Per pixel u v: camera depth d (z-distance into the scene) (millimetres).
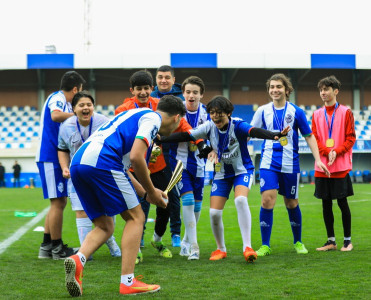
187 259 6676
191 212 6734
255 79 39688
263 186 7023
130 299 4418
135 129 4785
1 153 33531
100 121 6469
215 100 6230
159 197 4973
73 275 4508
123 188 4711
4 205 16656
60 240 6758
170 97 5125
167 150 7492
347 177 7359
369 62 36625
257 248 7590
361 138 36688
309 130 7117
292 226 7195
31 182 33562
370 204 15828
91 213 4820
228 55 36344
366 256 6680
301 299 4395
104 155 4660
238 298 4430
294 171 7062
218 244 6695
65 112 6688
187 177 6875
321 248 7328
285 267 5910
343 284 4965
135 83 6703
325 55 36469
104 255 7055
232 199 18750
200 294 4586
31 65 36156
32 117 38562
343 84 40031
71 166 4754
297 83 39688
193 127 7430
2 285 5055
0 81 39219
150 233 9602
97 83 39750
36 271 5809
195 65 36375
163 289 4797
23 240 8578
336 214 12977
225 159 6504
